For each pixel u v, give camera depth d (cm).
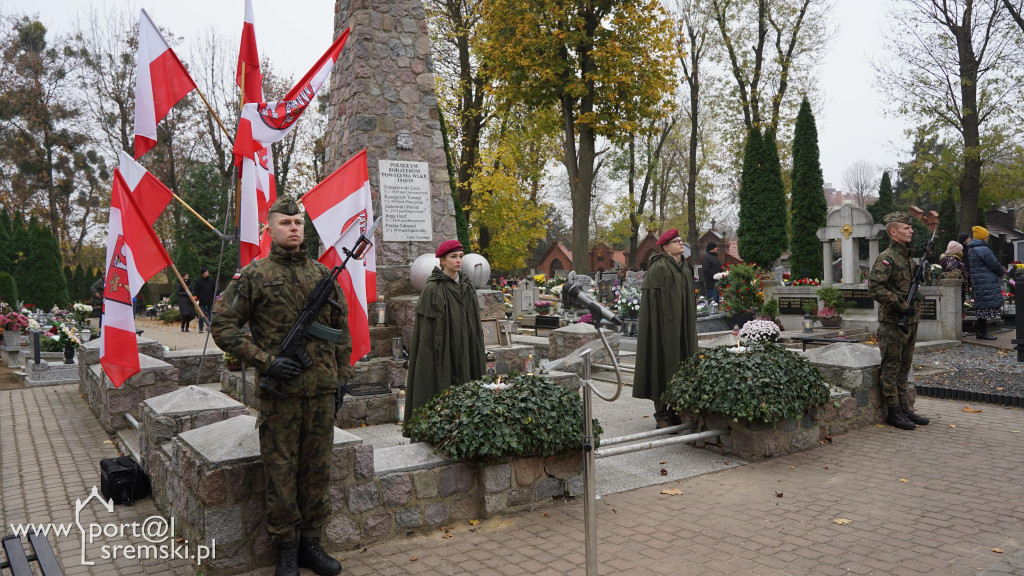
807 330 1479
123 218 643
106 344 634
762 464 611
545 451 491
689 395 646
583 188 2467
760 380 617
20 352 1445
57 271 2488
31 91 3944
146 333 2231
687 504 507
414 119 969
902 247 744
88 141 4184
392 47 957
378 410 799
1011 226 4981
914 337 749
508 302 2217
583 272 2486
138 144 736
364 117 930
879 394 755
